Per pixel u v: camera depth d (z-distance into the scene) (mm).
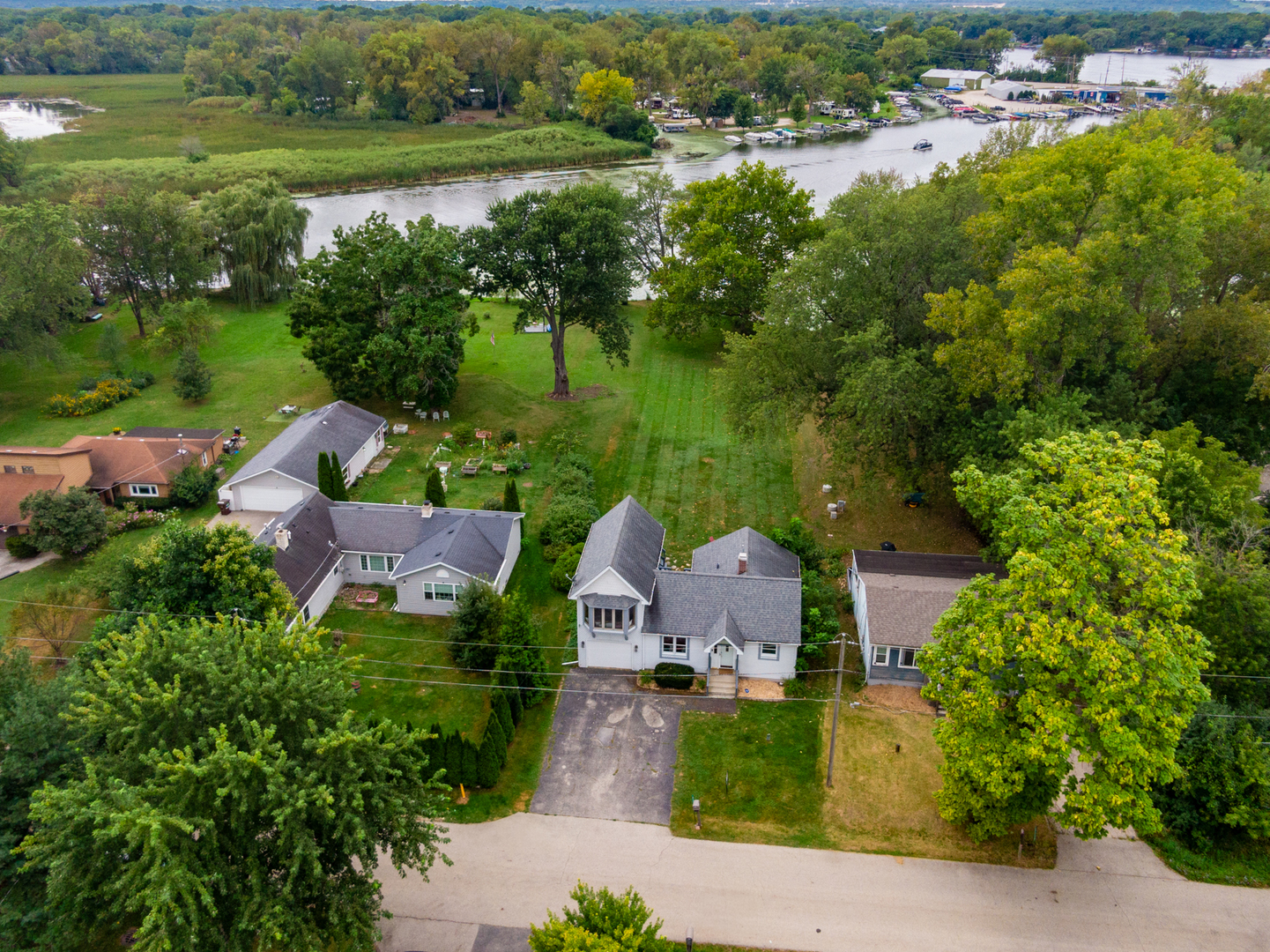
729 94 195875
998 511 37688
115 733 27375
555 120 191750
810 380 58312
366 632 48812
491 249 71250
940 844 36562
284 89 195625
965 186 58938
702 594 45844
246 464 64250
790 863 35656
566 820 37750
